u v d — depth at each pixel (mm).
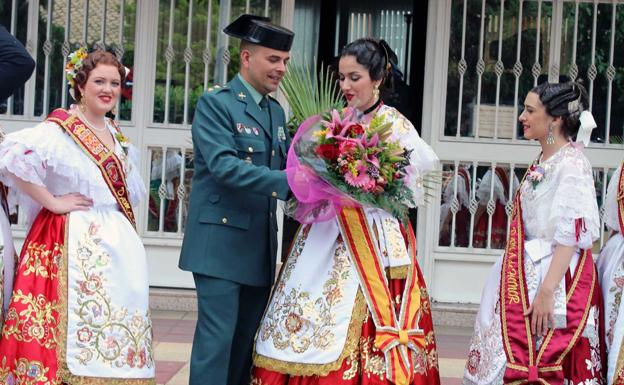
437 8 7711
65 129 4523
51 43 7742
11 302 4426
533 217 4617
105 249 4496
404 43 8797
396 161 4375
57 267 4430
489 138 7770
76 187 4527
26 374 4340
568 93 4566
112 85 4594
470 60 7758
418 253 7797
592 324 4547
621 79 7715
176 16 7762
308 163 4320
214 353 4598
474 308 7695
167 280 7844
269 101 4785
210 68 7793
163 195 7805
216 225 4625
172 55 7766
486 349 4672
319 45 8719
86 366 4387
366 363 4395
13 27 7719
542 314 4492
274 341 4469
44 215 4527
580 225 4441
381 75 4574
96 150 4562
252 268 4656
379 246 4477
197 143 4609
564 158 4531
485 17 7723
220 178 4484
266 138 4695
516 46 7734
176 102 7797
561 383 4496
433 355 4688
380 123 4355
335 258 4465
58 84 7766
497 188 7777
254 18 4676
